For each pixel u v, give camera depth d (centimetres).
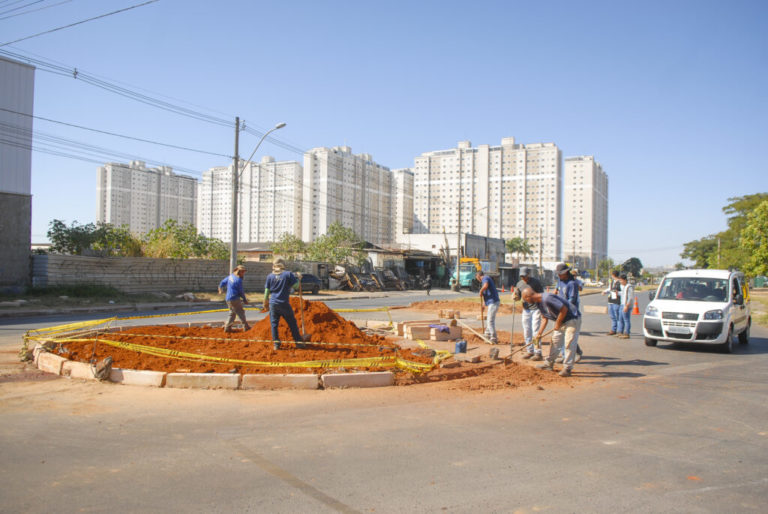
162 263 2809
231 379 681
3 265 2278
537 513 351
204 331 1069
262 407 604
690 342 1152
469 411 609
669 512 356
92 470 411
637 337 1416
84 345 874
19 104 2350
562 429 547
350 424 547
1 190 2272
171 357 799
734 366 977
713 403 677
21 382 699
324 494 375
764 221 3111
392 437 507
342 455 455
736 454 479
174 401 619
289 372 734
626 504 367
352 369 765
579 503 368
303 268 4028
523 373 831
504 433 527
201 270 3050
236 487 384
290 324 899
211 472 411
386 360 790
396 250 5347
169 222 3328
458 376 791
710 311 1141
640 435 532
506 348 1082
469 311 2227
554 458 458
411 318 1836
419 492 381
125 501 357
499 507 359
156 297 2566
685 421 589
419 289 5166
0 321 1625
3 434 492
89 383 696
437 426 546
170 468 418
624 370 913
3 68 2289
